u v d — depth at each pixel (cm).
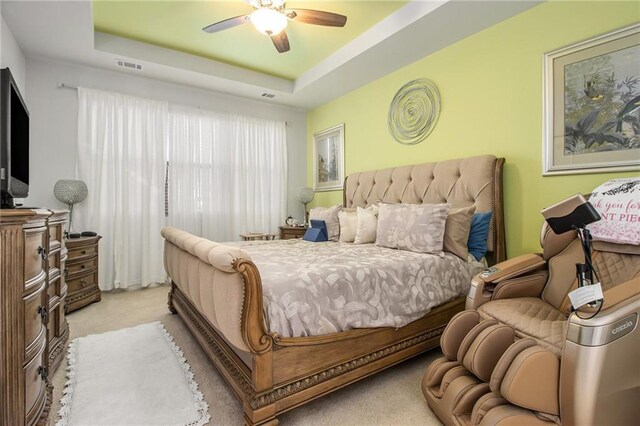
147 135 379
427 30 269
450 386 142
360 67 345
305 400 146
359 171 407
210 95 428
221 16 284
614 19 197
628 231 151
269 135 474
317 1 259
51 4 235
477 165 257
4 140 146
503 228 250
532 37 237
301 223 503
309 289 155
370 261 197
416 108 328
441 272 213
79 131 342
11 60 273
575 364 109
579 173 212
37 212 122
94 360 201
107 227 358
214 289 152
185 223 407
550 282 181
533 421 116
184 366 194
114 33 315
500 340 135
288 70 397
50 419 146
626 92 192
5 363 102
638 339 112
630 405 114
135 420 146
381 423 147
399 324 182
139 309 302
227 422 146
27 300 115
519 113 245
